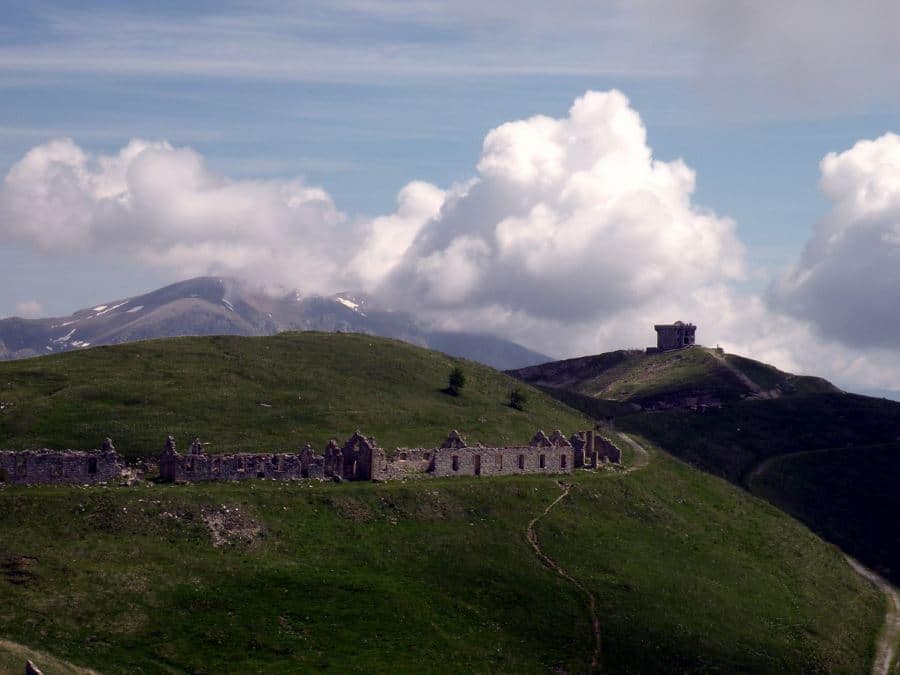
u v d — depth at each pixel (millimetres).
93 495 138500
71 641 116875
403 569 145125
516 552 155375
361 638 130000
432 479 172625
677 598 156125
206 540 137750
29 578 122875
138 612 123188
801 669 150125
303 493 153875
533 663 135750
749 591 168875
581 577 153625
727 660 146000
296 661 123250
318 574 138125
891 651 167250
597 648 141000
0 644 112375
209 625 124750
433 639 133625
